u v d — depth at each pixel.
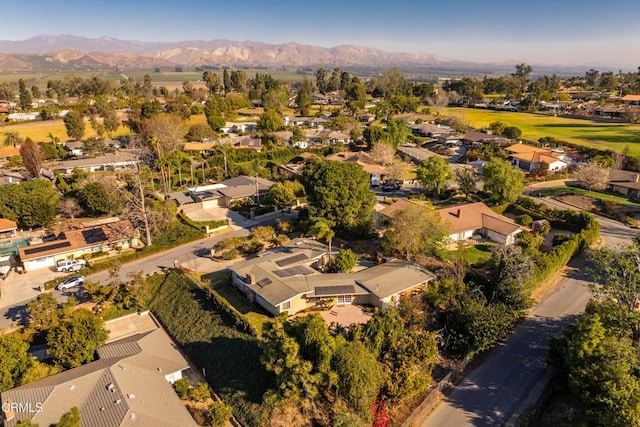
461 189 91.62
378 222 74.19
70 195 90.31
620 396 33.47
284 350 35.38
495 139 139.75
